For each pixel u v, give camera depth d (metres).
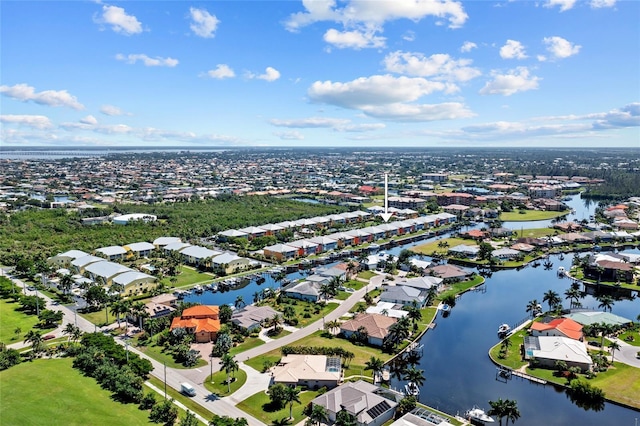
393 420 112.50
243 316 168.50
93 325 166.00
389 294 193.88
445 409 119.06
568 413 117.62
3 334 156.00
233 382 126.94
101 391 119.31
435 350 153.25
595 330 155.75
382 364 132.62
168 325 163.12
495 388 130.00
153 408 110.00
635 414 116.31
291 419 109.94
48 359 137.62
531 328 161.00
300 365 130.88
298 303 191.25
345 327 159.38
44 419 105.19
